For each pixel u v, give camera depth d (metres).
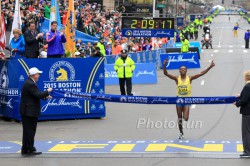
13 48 18.75
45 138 14.77
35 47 18.19
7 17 25.19
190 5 110.88
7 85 17.80
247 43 58.22
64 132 15.62
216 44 66.75
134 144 13.80
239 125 16.38
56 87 17.20
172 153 12.64
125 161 11.92
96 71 17.69
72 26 26.06
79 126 16.59
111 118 18.06
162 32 34.00
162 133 15.29
